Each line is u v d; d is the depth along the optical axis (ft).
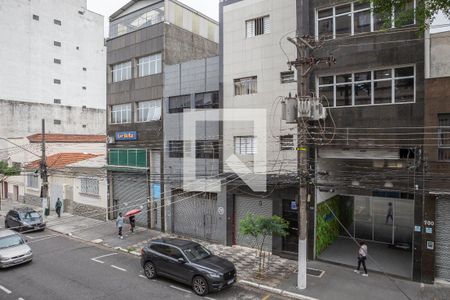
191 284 42.63
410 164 45.62
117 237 69.46
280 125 55.42
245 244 60.54
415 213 44.83
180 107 71.05
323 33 51.57
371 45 47.57
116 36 84.69
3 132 126.11
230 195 61.26
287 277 46.85
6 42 131.03
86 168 91.30
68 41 150.82
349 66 49.08
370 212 64.08
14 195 119.85
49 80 144.15
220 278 40.93
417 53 44.42
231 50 60.75
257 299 40.88
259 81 57.67
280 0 55.21
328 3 50.55
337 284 44.34
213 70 65.21
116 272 49.73
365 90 48.80
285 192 54.75
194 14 82.28
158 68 75.61
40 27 141.08
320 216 55.62
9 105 127.95
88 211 89.81
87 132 154.10
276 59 55.72
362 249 47.80
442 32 43.29
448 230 43.29
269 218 46.03
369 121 47.85
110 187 85.25
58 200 90.99
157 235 70.69
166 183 72.74
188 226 69.00
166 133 73.15
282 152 55.26
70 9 151.43
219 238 63.52
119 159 83.51
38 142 111.65
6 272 49.88
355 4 48.98
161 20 75.36
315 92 51.67
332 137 50.31
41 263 53.98
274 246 56.13
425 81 43.96
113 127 85.66
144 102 79.10
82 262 54.44
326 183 53.47
